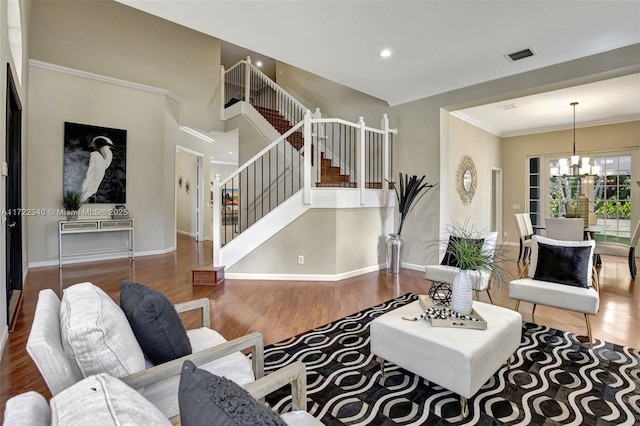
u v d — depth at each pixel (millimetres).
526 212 7773
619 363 2322
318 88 7004
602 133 6707
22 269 3910
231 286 4258
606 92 5016
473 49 3658
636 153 6352
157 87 6555
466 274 2199
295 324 3025
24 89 4410
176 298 3764
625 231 6496
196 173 9414
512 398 1933
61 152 5387
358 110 6145
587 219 5906
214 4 2869
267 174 6605
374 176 5828
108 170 5844
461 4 2844
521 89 4176
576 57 3721
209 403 675
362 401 1904
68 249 5551
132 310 1451
